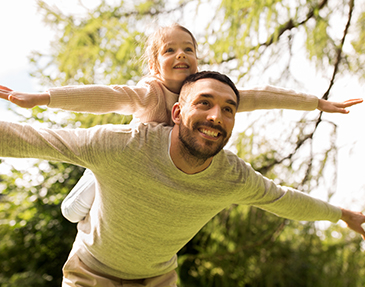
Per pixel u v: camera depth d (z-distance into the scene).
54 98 1.26
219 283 4.64
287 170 3.73
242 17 3.30
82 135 1.38
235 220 4.22
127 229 1.49
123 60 3.76
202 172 1.39
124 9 4.20
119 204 1.44
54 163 4.98
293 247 4.83
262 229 4.35
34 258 5.11
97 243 1.57
